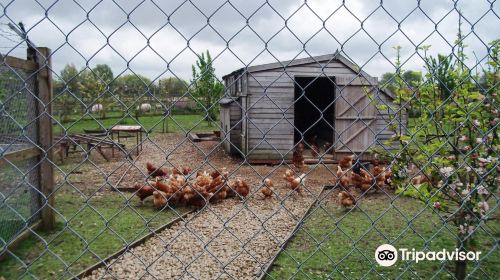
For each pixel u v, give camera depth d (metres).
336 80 12.16
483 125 3.45
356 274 4.45
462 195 3.60
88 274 4.35
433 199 3.81
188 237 5.79
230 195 8.33
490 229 5.29
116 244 5.35
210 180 8.18
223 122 15.73
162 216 6.89
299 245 5.43
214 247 5.39
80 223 6.25
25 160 5.16
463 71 3.23
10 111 4.63
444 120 3.61
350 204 7.18
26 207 5.30
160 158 13.38
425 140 3.77
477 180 3.80
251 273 4.54
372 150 4.25
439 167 3.79
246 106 12.29
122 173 10.57
